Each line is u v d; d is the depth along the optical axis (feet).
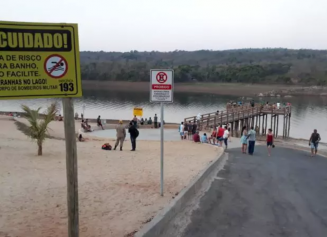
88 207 23.67
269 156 62.59
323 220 25.03
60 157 45.16
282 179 40.09
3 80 13.26
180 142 77.20
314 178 41.86
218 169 44.42
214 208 26.53
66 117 14.46
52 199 25.22
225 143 71.82
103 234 18.85
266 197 30.96
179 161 46.03
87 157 46.29
